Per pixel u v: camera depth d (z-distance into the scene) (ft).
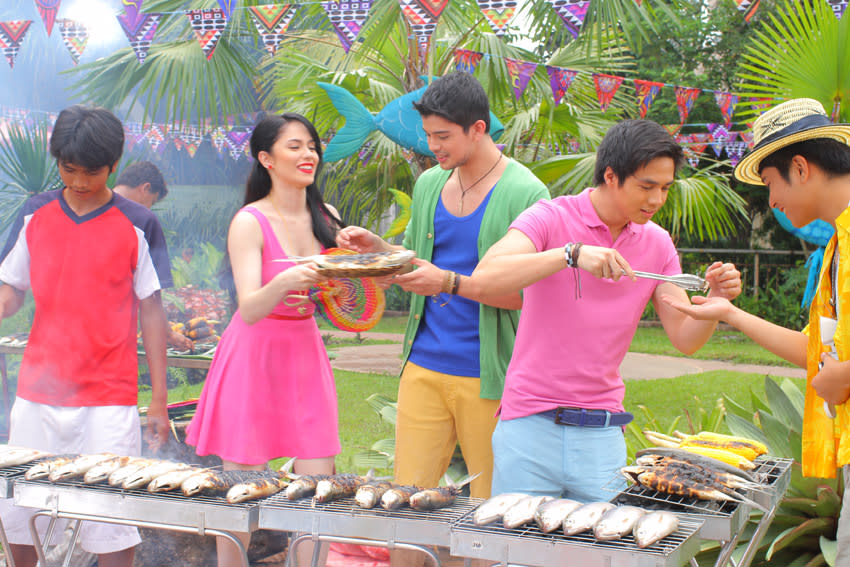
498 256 7.33
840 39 12.55
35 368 9.23
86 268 9.05
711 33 40.29
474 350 9.09
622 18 11.66
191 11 11.32
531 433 7.70
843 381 6.28
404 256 7.33
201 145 22.04
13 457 7.96
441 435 9.49
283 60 18.94
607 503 6.19
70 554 7.80
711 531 6.13
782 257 44.27
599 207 7.57
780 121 6.63
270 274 8.84
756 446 7.90
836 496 10.25
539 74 16.21
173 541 11.37
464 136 8.55
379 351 35.12
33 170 16.44
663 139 6.90
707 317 7.22
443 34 16.48
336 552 11.38
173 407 13.35
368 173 22.61
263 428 8.67
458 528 6.05
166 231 19.94
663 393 27.04
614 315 7.57
